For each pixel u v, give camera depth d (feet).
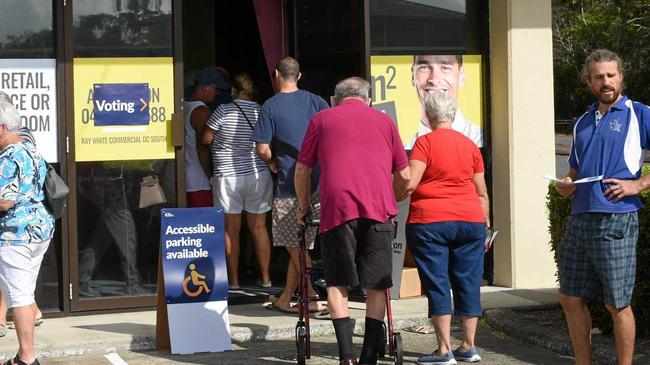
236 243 32.55
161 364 24.76
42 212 22.84
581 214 20.98
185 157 32.19
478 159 24.14
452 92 33.09
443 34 32.96
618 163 20.67
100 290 29.76
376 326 22.75
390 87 32.35
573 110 121.70
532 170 33.09
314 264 25.39
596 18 115.65
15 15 28.76
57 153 29.22
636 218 20.81
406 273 31.55
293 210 28.58
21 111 28.89
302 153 23.26
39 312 28.22
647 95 110.42
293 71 28.55
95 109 29.53
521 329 27.02
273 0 34.37
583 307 21.45
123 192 29.89
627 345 20.92
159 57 30.09
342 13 32.55
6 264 22.47
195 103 32.37
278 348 26.43
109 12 29.58
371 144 22.75
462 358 24.49
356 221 22.45
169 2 30.12
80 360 25.31
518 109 32.89
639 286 24.38
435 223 23.45
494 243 33.58
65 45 29.09
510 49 32.76
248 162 31.94
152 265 30.22
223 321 26.17
